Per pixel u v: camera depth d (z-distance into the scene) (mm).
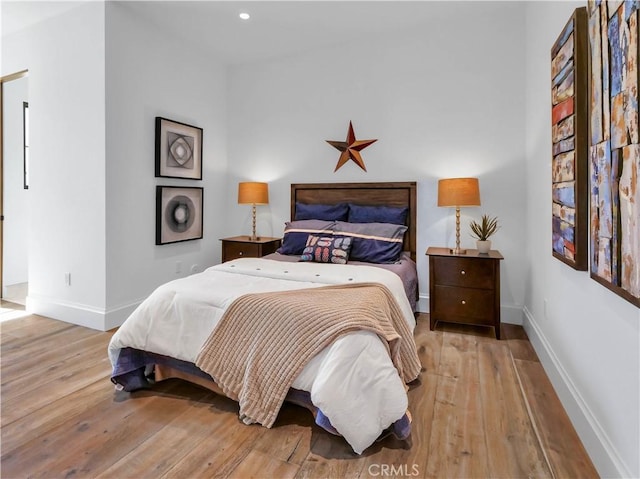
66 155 3162
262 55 4027
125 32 3094
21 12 3100
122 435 1680
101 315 3025
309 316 1725
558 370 2041
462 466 1492
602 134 1411
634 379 1218
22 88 4609
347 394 1528
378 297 1983
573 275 1852
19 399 1979
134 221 3262
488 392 2068
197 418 1820
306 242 3412
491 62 3225
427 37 3424
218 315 1946
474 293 2930
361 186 3713
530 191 2928
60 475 1431
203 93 3996
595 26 1481
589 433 1560
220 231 4348
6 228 4500
